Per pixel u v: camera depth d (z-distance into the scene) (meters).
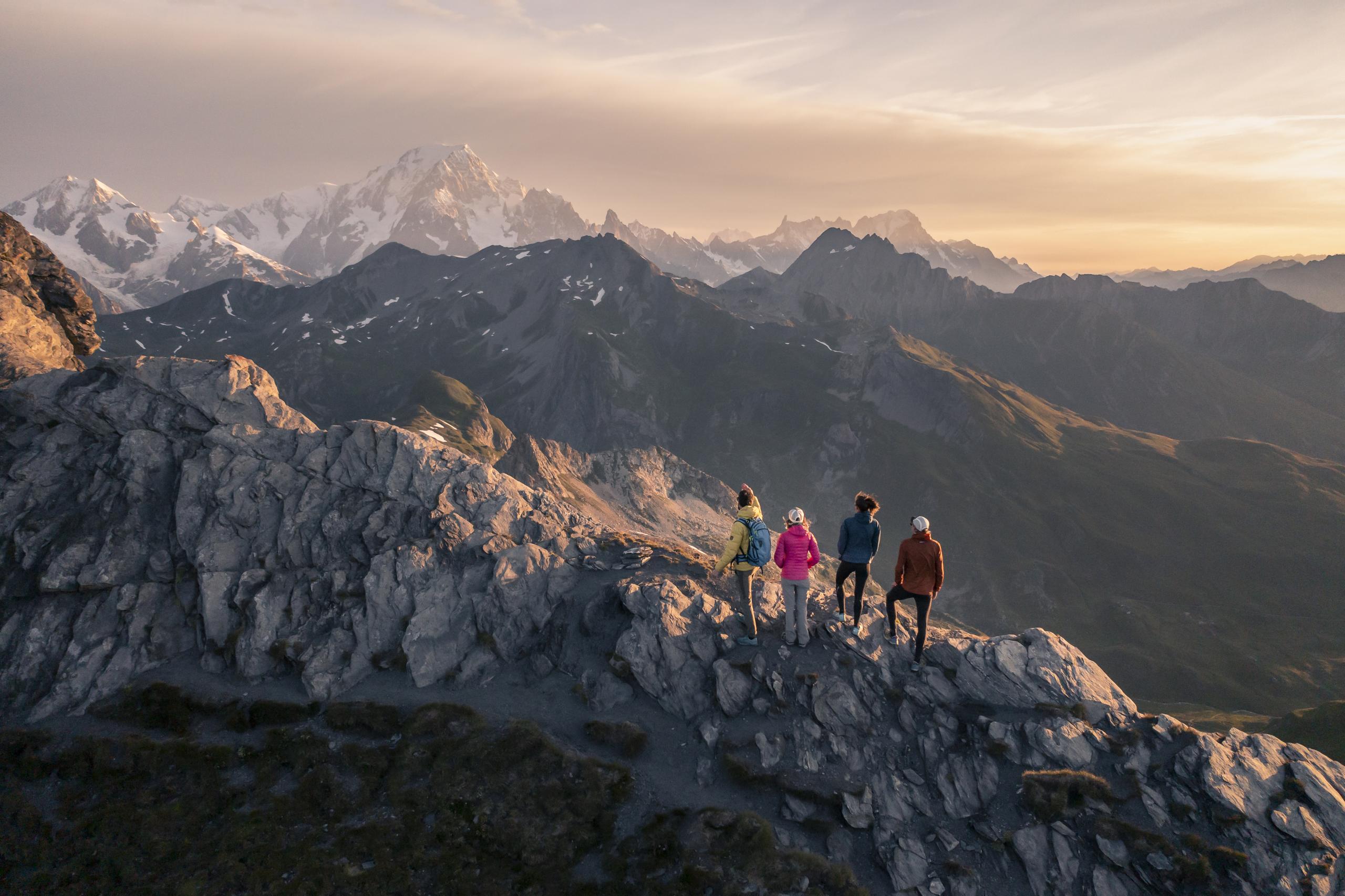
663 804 14.14
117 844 14.38
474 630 18.12
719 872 12.88
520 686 17.11
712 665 16.28
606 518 146.50
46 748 16.34
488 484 21.92
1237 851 11.70
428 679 17.17
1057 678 14.59
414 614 18.16
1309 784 12.21
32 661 18.36
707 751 15.05
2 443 23.53
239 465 21.61
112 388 23.80
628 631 17.34
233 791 15.27
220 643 18.48
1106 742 13.60
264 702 16.75
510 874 13.37
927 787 13.95
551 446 170.00
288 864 13.70
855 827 13.47
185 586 19.64
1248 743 13.19
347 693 16.95
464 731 15.80
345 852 13.85
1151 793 12.78
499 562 18.92
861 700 15.26
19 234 38.41
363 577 19.39
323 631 18.42
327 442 22.55
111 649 18.47
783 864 12.87
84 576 19.52
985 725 14.38
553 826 13.99
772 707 15.39
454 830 14.14
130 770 15.85
